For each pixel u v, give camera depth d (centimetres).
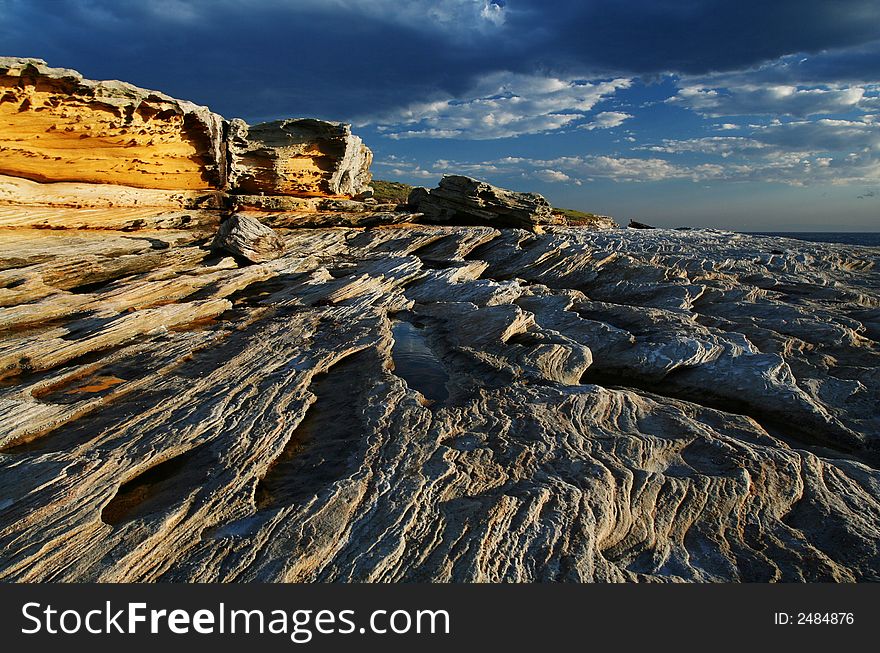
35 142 3406
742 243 5750
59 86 3253
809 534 1184
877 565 1075
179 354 2022
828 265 4575
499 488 1243
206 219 4184
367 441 1420
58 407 1538
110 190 3744
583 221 11056
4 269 2720
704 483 1303
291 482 1267
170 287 2802
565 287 3888
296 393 1727
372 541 1038
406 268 3631
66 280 2805
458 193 5416
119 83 3516
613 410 1711
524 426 1555
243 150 4625
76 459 1277
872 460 1680
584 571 991
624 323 2733
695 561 1082
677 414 1711
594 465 1331
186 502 1139
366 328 2439
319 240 4284
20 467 1238
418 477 1250
